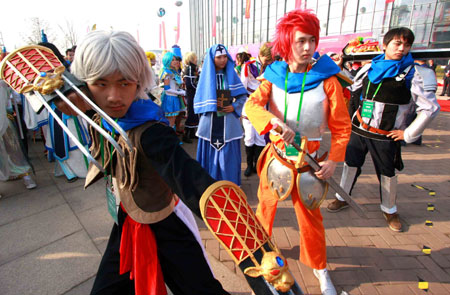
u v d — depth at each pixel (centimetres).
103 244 239
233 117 303
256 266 64
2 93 300
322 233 178
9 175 332
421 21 988
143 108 88
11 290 189
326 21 1477
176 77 548
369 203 312
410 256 226
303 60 150
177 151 78
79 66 77
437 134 643
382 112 246
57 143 350
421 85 226
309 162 152
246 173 393
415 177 387
